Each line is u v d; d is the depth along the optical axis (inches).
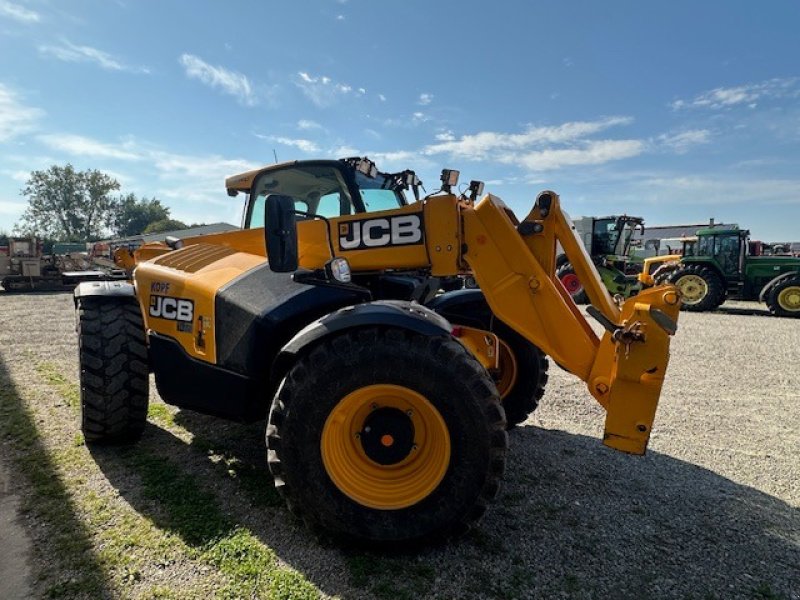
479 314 138.5
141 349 122.6
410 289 114.0
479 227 105.3
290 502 86.2
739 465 124.7
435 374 82.0
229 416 109.1
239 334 103.7
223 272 116.8
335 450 85.8
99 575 77.2
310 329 88.0
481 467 81.6
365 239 114.1
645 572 81.4
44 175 2997.0
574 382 202.7
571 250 105.8
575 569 81.6
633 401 89.6
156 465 114.7
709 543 90.1
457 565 81.7
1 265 687.1
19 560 80.4
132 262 194.1
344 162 133.1
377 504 83.7
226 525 90.7
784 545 90.0
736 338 319.6
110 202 3208.7
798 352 272.4
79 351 119.9
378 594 74.5
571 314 100.7
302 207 143.9
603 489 109.8
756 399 183.2
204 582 76.2
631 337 87.7
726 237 499.2
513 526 93.8
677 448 135.4
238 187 152.6
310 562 81.4
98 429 119.5
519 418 140.5
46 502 97.9
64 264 741.3
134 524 90.7
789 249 872.9
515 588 76.6
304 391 84.6
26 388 175.5
